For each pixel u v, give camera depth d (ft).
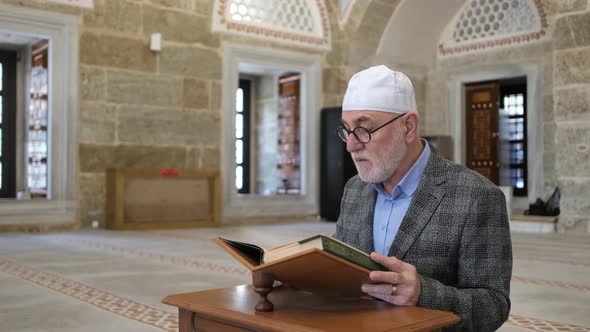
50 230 32.30
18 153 38.70
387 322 5.05
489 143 44.34
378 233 6.98
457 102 45.09
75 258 21.40
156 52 35.53
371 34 43.06
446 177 6.66
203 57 37.45
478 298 6.07
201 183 36.24
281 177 45.42
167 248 24.63
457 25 44.73
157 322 12.04
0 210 31.07
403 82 6.52
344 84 43.34
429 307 5.78
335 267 5.33
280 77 45.55
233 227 36.06
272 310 5.48
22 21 31.60
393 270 5.73
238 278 17.29
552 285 16.63
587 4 32.65
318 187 42.91
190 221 35.60
